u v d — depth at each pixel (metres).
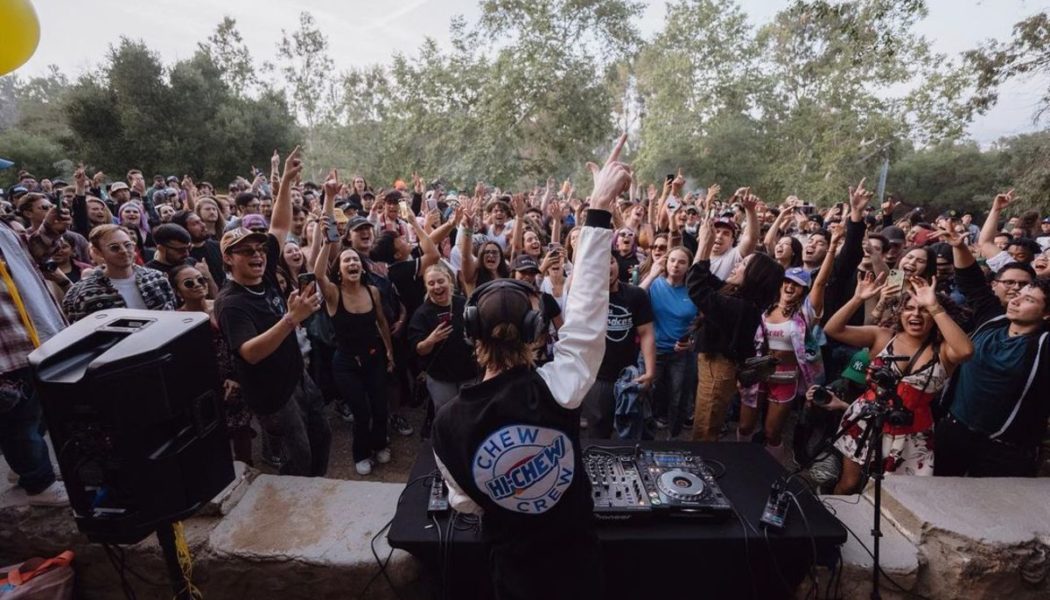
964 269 3.36
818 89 22.11
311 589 2.05
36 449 2.29
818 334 3.98
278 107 28.45
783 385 3.52
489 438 1.31
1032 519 2.14
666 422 4.64
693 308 3.90
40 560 2.18
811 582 2.02
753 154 27.23
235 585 2.08
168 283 3.55
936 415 3.24
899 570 2.04
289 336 2.96
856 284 4.56
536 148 22.22
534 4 19.64
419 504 1.99
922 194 31.31
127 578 2.21
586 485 1.48
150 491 1.48
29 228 5.67
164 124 24.36
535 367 1.43
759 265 3.09
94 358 1.46
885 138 20.33
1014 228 8.41
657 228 6.55
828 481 3.02
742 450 2.30
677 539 1.80
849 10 10.05
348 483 2.45
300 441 3.02
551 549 1.39
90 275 2.95
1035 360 2.51
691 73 25.92
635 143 31.98
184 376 1.54
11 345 2.23
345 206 7.10
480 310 1.38
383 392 3.96
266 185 11.93
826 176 21.55
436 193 11.59
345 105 39.16
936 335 2.77
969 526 2.10
